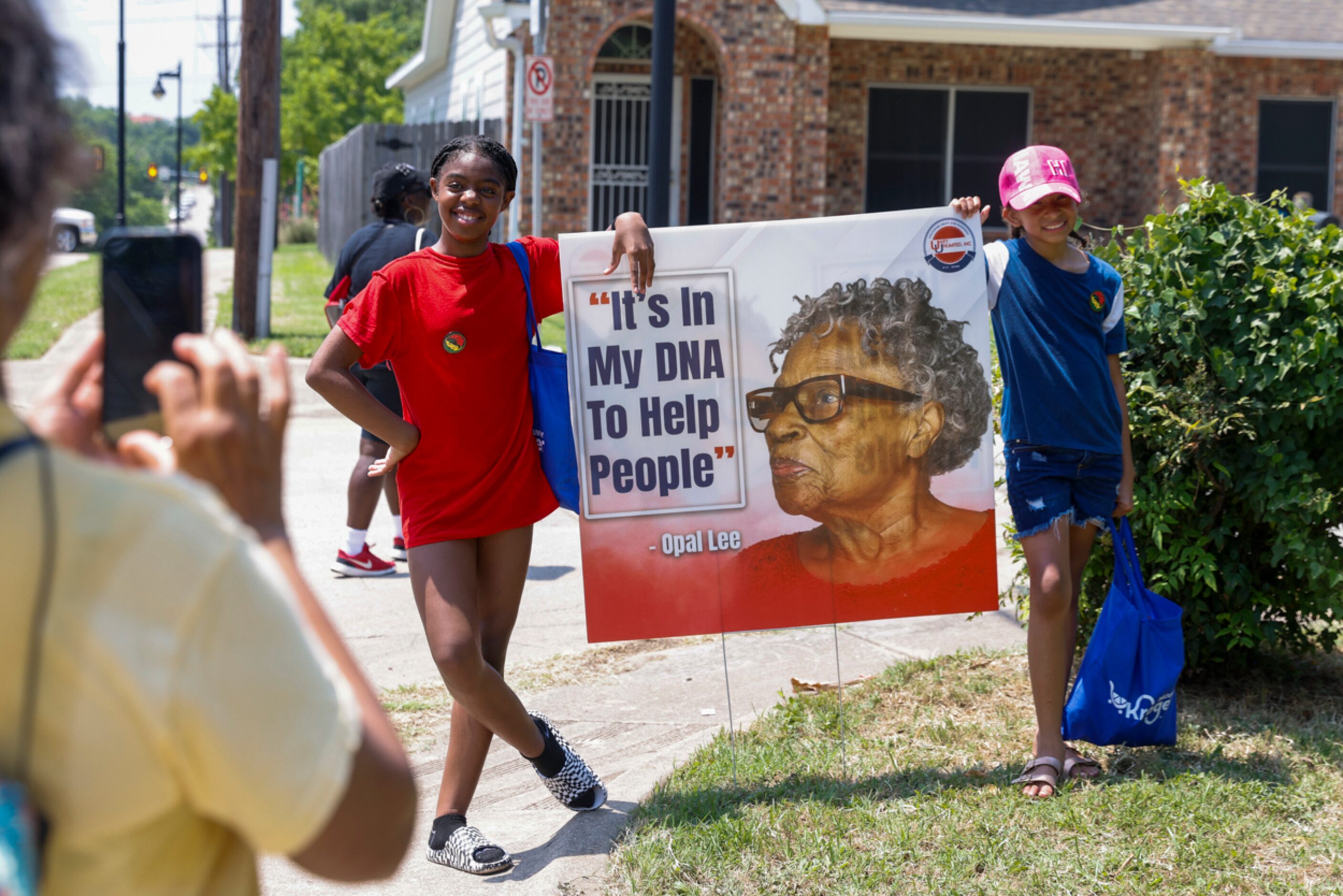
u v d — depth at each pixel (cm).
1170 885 318
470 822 378
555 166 1575
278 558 113
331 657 112
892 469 396
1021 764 398
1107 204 1853
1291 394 431
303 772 100
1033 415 380
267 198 1429
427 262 339
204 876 107
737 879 321
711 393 388
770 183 1641
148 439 119
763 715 455
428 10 2092
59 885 97
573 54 1556
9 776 94
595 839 356
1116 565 392
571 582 652
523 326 348
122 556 95
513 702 347
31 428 104
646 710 478
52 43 99
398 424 334
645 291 379
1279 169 1909
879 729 437
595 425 384
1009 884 317
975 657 517
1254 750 412
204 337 117
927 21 1648
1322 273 433
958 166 1833
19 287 99
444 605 334
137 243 124
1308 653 513
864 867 326
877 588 400
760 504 393
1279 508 433
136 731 96
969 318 391
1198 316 436
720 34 1603
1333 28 1856
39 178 96
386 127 1939
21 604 93
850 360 392
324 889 335
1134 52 1817
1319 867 330
